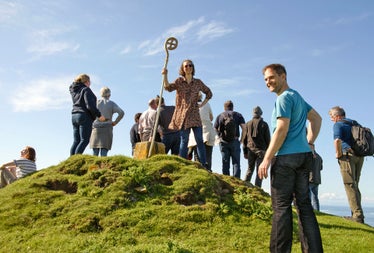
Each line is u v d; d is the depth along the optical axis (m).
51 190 7.91
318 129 5.40
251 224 7.09
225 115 11.58
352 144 8.77
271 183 4.90
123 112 11.47
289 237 4.67
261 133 11.21
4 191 8.14
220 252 5.88
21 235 6.32
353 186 8.86
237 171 11.45
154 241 6.12
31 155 10.11
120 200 7.26
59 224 6.65
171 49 9.38
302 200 4.82
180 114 9.23
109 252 5.57
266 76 5.26
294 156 4.80
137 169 8.08
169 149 10.74
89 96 9.68
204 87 9.49
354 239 6.89
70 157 9.05
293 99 4.93
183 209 7.19
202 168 9.08
